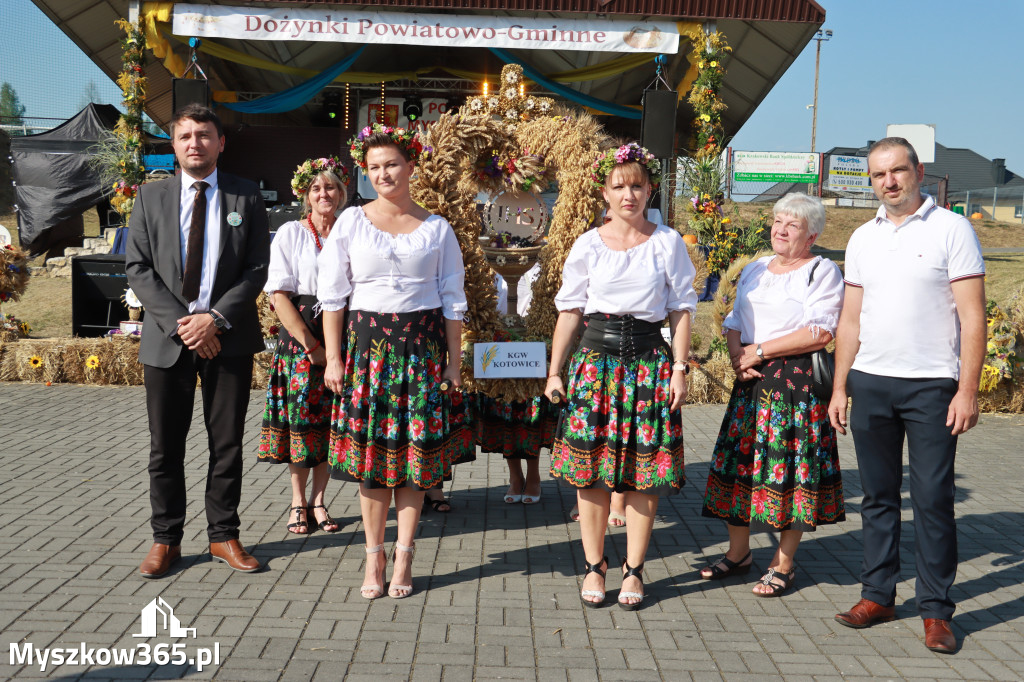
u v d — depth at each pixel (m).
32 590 3.66
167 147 12.76
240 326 3.91
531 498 5.19
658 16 11.73
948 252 3.32
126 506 4.86
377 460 3.67
